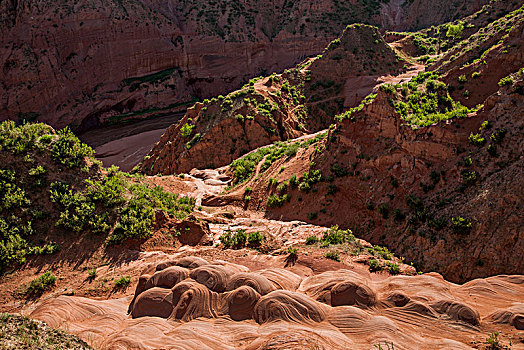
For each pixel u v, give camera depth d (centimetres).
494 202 2639
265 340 1203
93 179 3119
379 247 2983
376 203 3550
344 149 4128
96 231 2617
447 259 2677
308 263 2262
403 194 3412
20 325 1236
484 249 2530
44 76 8981
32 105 8844
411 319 1327
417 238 2956
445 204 3002
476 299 1430
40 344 1149
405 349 1169
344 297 1456
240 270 1739
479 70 4419
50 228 2608
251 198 4650
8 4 8912
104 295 2069
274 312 1362
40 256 2425
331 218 3791
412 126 3509
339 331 1277
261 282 1521
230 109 6700
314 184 4147
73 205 2770
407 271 2302
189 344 1234
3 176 2745
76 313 1571
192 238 2800
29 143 3044
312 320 1340
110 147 8750
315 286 1591
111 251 2531
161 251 2577
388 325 1264
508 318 1252
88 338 1359
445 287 1513
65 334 1308
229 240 2756
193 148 6475
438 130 3312
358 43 8138
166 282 1614
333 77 7950
